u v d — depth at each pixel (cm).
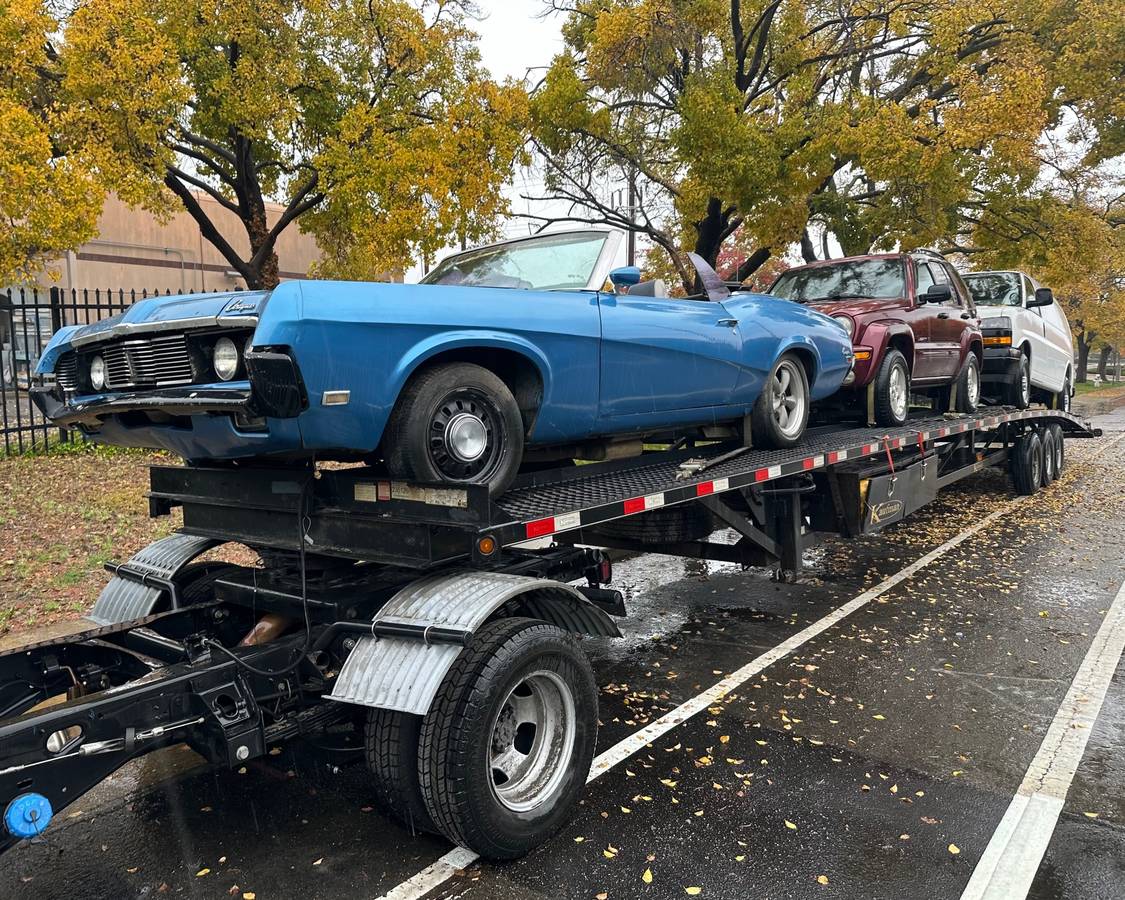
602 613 372
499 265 496
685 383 483
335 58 1338
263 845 330
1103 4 1298
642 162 1578
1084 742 413
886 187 1562
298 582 395
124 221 2542
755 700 470
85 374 372
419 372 342
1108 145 1597
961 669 516
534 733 339
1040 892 292
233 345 313
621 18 1264
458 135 1263
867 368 720
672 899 290
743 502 550
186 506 422
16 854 325
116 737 281
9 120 952
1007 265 1817
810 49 1521
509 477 370
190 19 1155
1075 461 1515
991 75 1341
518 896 293
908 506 716
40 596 639
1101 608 639
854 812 348
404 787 306
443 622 306
